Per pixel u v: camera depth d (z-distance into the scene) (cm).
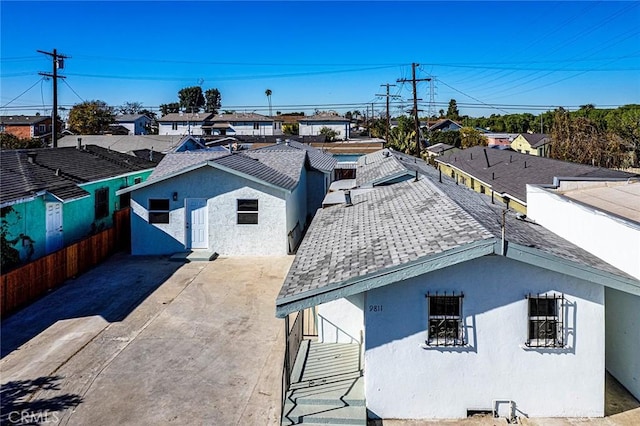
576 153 4034
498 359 773
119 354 1029
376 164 2398
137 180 2470
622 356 861
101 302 1357
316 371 912
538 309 773
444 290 769
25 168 1738
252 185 1872
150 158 3269
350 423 753
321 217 1372
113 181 2184
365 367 786
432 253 730
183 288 1484
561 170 1958
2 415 795
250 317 1249
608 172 1650
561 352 768
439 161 3800
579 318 766
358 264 801
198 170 1873
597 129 4231
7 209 1448
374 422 775
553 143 4300
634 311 820
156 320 1224
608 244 829
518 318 768
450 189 1458
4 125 7062
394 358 778
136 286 1504
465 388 777
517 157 2741
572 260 747
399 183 1666
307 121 8119
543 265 736
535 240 845
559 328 766
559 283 763
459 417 779
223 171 1869
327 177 2752
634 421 759
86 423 777
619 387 862
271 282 1545
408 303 773
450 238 790
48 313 1272
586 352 767
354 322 1052
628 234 771
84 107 7081
